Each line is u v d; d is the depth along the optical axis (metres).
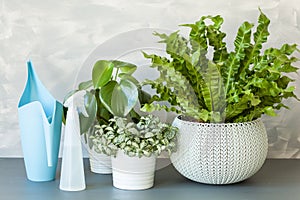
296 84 1.41
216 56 1.22
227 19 1.40
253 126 1.16
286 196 1.13
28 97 1.27
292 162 1.40
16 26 1.40
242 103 1.14
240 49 1.19
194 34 1.20
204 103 1.18
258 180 1.24
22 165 1.37
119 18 1.40
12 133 1.44
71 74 1.42
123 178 1.17
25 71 1.42
